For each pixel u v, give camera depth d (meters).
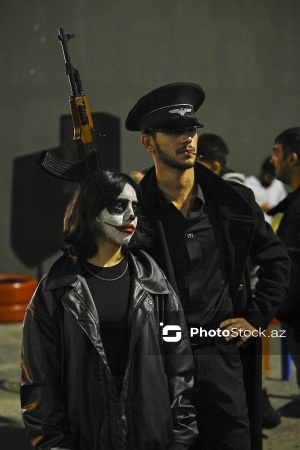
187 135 3.07
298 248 4.18
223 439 3.17
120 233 2.67
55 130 9.71
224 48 9.95
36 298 2.66
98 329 2.60
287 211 4.28
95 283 2.68
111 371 2.63
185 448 2.70
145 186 3.26
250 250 3.42
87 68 9.62
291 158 4.36
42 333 2.63
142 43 9.72
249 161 10.13
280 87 10.16
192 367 2.79
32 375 2.62
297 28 10.16
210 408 3.16
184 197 3.21
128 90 9.70
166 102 3.11
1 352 7.51
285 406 5.69
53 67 9.67
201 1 9.84
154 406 2.63
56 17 9.59
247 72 10.05
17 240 9.89
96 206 2.67
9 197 9.82
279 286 3.34
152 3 9.72
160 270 2.80
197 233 3.19
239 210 3.22
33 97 9.69
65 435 2.62
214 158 5.13
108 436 2.58
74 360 2.60
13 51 9.64
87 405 2.58
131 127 3.29
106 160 8.66
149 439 2.61
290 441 4.96
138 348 2.63
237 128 10.06
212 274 3.19
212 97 9.97
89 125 3.44
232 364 3.20
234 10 9.95
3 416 5.61
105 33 9.64
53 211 9.75
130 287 2.70
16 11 9.59
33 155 9.74
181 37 9.83
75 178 3.41
